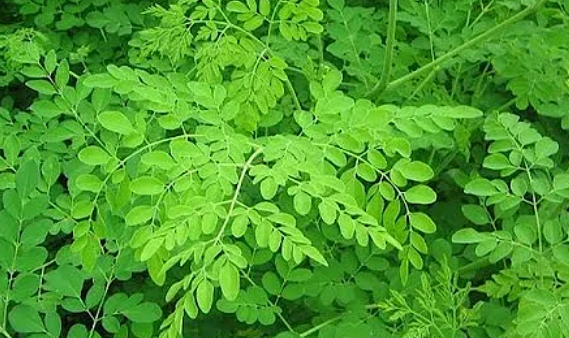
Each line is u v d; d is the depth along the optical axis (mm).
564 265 802
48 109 845
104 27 1127
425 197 741
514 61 983
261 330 905
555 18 1077
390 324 852
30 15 1158
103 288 791
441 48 1026
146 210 707
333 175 735
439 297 855
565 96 972
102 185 738
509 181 1019
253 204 853
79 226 738
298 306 907
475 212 892
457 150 981
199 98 780
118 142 840
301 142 743
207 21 901
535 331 746
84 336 783
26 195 764
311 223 878
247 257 835
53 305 778
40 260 768
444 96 1020
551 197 815
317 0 886
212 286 655
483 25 1032
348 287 851
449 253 888
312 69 981
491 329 833
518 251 804
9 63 1039
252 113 852
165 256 700
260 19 895
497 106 1036
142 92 766
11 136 857
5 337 823
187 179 706
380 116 761
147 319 785
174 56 927
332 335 819
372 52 1028
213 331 912
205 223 672
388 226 745
